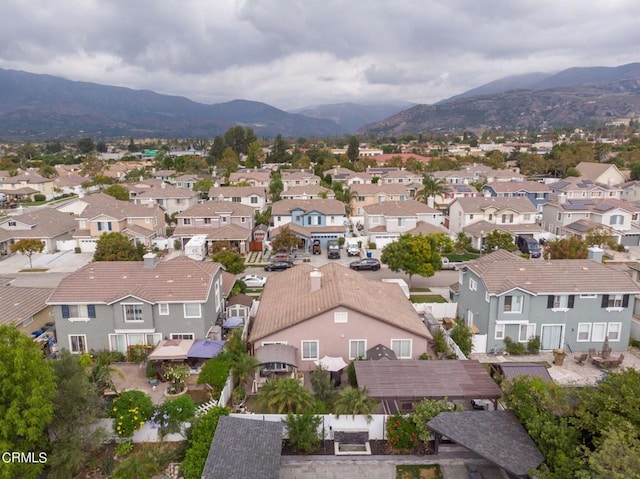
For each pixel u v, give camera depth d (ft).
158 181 370.94
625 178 398.62
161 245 235.40
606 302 122.93
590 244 205.46
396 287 141.90
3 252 228.43
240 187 307.78
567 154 473.26
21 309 126.62
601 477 61.26
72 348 119.03
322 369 101.76
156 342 119.14
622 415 71.51
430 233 209.67
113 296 115.96
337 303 107.96
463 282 141.69
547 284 122.72
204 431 82.94
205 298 116.67
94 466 81.61
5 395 71.72
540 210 301.43
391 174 393.50
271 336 109.60
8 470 68.90
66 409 79.25
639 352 124.98
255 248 232.32
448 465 81.97
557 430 71.56
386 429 86.58
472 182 387.55
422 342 110.93
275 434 79.66
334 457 83.76
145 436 87.25
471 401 95.91
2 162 538.06
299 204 252.21
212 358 106.73
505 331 124.36
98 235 232.73
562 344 125.08
